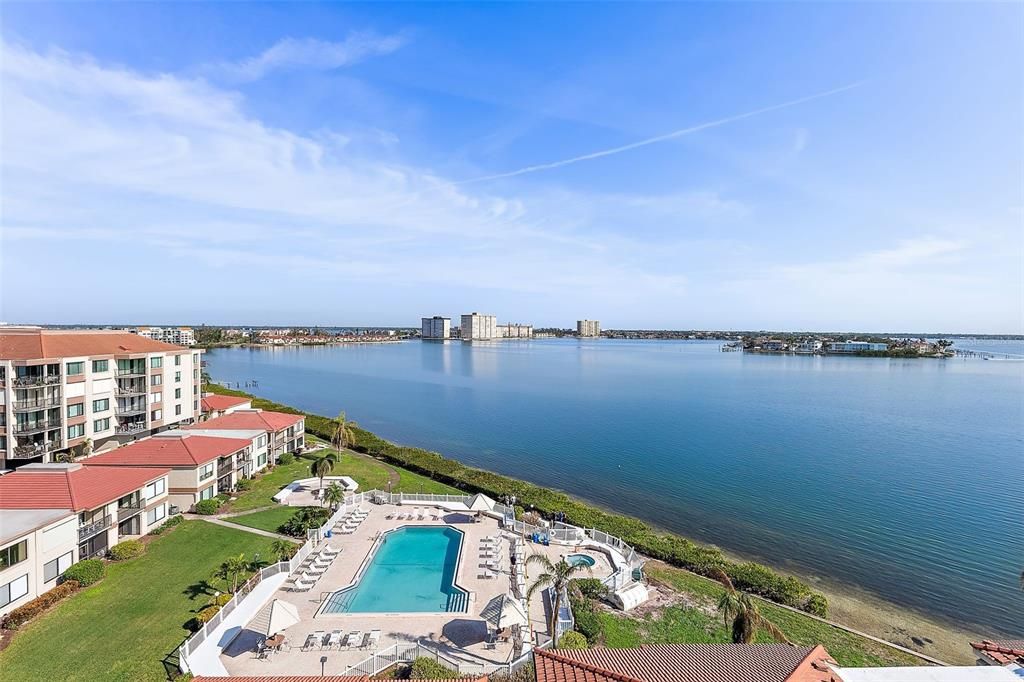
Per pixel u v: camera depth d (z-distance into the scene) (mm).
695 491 61969
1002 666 18297
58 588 31047
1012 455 78250
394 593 33219
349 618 29531
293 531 42531
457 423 105375
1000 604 36719
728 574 37594
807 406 124312
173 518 43656
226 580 33594
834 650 29391
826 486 63531
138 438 65625
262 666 24938
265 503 50188
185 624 28422
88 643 26531
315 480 57188
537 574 35812
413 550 40219
